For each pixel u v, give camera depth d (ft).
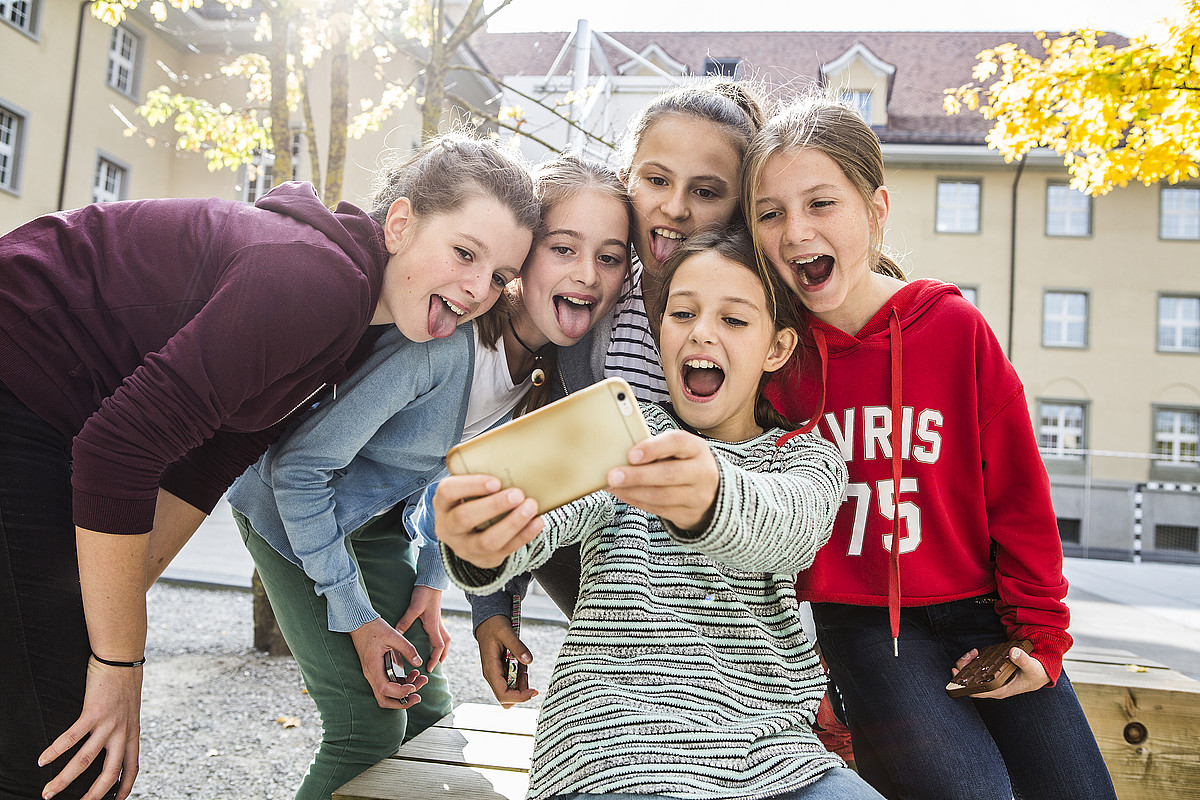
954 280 65.10
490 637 5.87
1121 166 13.74
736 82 6.50
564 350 6.18
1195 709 6.58
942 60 75.72
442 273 5.14
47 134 48.93
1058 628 5.01
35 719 4.53
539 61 48.11
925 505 5.33
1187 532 59.57
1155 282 64.34
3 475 4.66
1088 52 13.52
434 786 4.77
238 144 18.92
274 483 5.52
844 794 3.63
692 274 4.82
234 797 8.95
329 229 5.02
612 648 4.17
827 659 5.57
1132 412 63.87
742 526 3.70
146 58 53.93
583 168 5.87
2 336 4.71
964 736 4.78
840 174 5.22
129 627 4.65
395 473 6.06
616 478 3.38
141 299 4.91
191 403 4.43
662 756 3.66
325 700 5.95
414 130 37.45
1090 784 4.88
